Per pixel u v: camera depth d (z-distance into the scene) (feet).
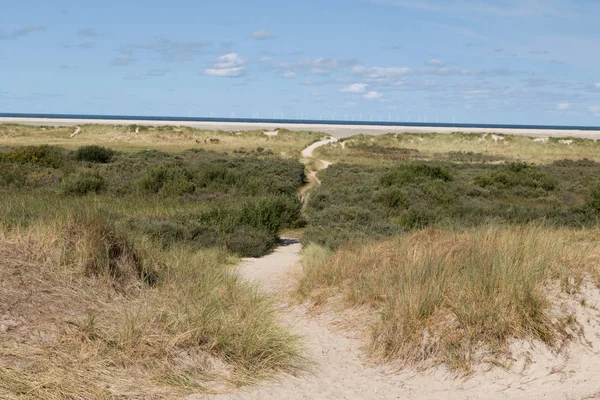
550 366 18.44
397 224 68.03
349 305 28.94
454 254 28.76
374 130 406.62
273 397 17.04
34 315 19.06
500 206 88.63
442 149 271.49
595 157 252.01
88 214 27.09
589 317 20.43
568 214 75.72
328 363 21.44
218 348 19.79
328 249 48.47
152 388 16.34
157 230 49.75
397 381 19.40
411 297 23.52
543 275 23.29
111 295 22.86
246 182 110.42
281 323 27.32
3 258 22.43
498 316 20.62
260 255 54.75
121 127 284.00
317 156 224.33
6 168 107.45
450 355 19.99
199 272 31.12
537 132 463.42
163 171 105.19
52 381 15.20
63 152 163.73
